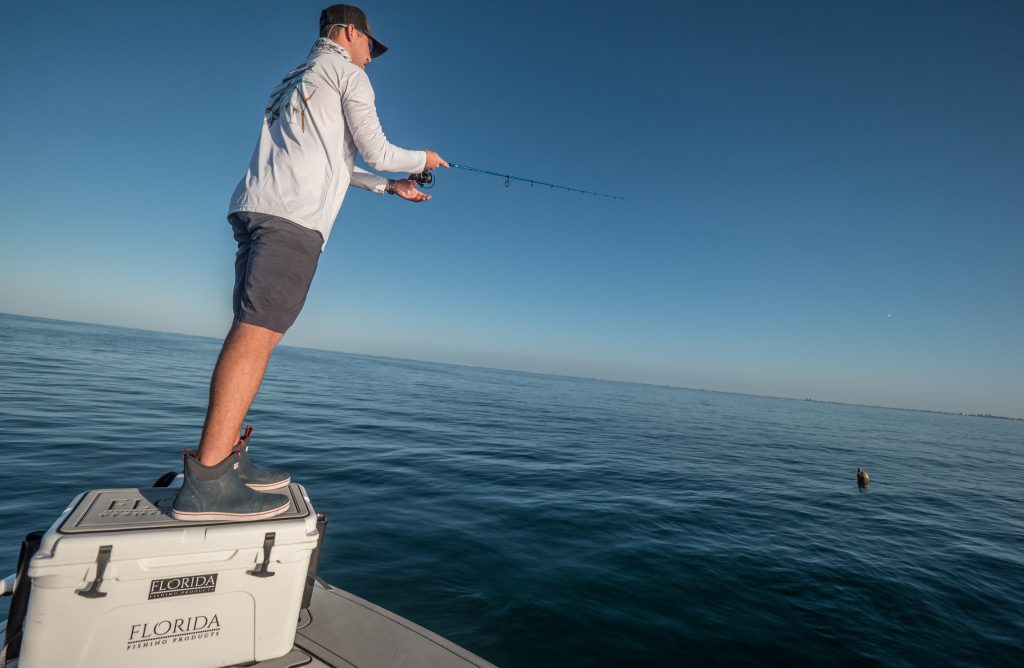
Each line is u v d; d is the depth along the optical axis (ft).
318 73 5.09
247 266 4.77
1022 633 12.96
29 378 45.21
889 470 43.45
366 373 144.36
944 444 87.35
